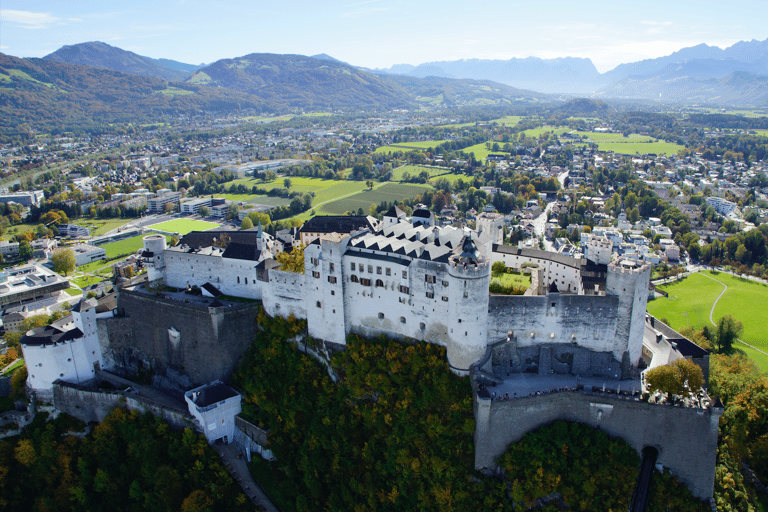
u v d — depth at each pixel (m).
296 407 146.38
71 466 155.00
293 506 135.62
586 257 156.50
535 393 120.06
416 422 130.25
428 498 123.31
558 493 116.31
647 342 146.88
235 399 151.75
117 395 161.00
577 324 129.62
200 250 181.38
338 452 136.88
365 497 130.38
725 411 140.12
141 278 196.00
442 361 134.62
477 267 122.81
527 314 131.12
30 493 156.25
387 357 140.12
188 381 166.75
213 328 158.62
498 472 121.38
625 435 119.12
